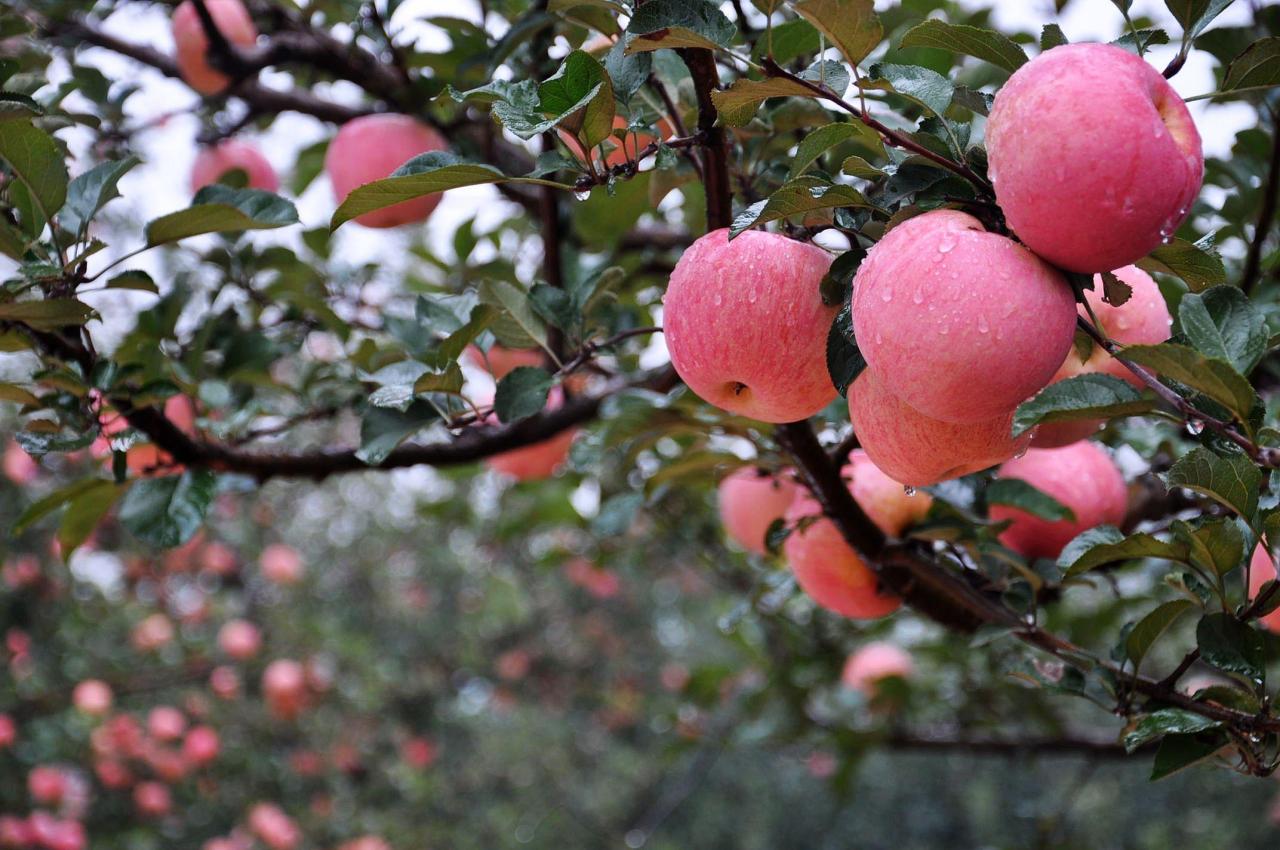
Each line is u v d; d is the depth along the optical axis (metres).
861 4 1.18
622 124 1.74
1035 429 1.49
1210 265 1.23
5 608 5.02
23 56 2.32
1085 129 1.02
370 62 2.65
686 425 1.91
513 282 2.70
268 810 5.27
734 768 8.55
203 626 5.99
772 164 1.67
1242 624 1.35
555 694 7.35
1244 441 1.16
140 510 1.98
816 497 1.80
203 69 2.87
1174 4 1.22
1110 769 7.74
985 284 1.08
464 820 7.11
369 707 6.16
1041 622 3.11
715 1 1.46
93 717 5.08
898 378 1.13
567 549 4.10
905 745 3.34
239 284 2.68
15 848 4.55
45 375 1.74
